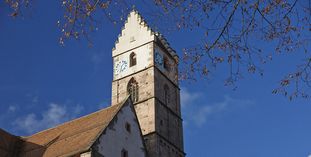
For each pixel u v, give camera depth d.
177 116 73.06
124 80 75.00
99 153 45.31
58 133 53.78
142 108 69.12
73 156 45.00
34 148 52.22
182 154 69.56
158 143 64.94
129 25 80.44
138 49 76.75
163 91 72.88
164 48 78.50
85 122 53.31
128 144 50.34
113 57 78.75
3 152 51.75
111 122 49.12
